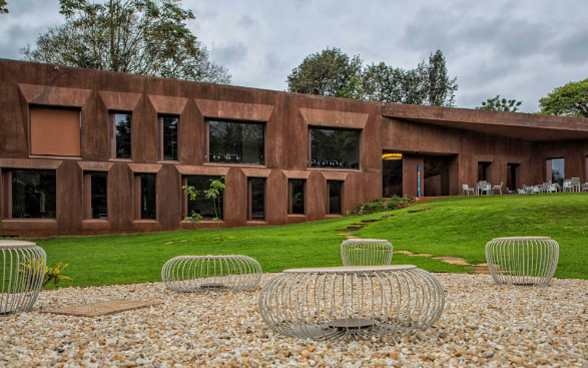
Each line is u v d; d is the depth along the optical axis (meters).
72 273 11.73
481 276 10.98
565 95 44.41
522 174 34.81
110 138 23.67
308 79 47.88
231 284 9.89
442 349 5.05
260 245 17.17
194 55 35.16
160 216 24.03
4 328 6.30
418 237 18.56
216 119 25.58
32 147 22.41
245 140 26.38
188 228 24.56
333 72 48.62
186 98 24.73
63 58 32.78
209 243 18.03
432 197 29.81
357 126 28.59
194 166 24.77
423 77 53.44
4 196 22.06
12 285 9.98
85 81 23.00
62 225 22.47
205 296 8.76
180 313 7.16
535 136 33.47
